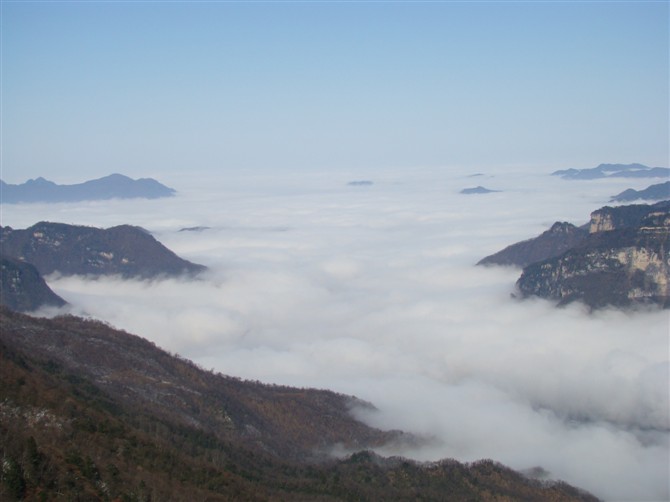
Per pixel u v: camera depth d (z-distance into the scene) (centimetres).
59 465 17588
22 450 17600
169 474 19475
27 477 16700
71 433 19662
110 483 17700
